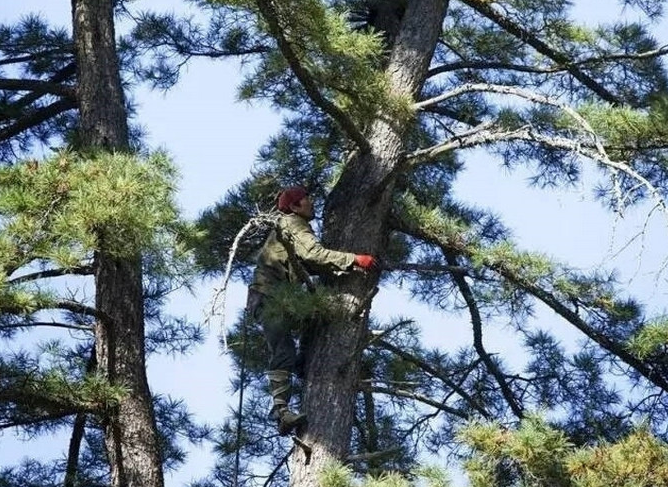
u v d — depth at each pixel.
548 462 13.70
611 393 18.02
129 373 15.90
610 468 13.63
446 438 18.31
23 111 18.45
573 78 18.48
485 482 13.61
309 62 15.30
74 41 17.48
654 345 15.31
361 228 15.55
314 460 14.56
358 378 15.08
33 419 15.36
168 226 14.92
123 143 16.91
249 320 19.03
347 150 18.42
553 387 18.16
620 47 17.92
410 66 16.47
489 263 16.05
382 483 13.45
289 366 14.68
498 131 14.93
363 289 15.09
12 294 14.17
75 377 15.21
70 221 14.05
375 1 17.84
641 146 15.82
